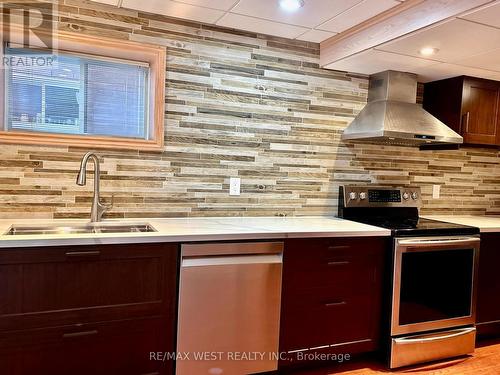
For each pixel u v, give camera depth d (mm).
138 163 2428
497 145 3150
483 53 2441
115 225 2266
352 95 3012
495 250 2855
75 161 2287
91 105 2383
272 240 2168
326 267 2322
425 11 2025
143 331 1953
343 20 2398
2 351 1706
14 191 2178
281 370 2359
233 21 2473
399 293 2463
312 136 2906
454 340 2650
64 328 1799
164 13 2379
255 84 2703
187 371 2039
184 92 2512
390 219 2959
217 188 2643
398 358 2469
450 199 3490
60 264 1769
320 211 2975
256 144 2736
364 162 3104
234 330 2111
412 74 2973
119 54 2375
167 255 1968
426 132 2686
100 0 2219
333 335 2377
